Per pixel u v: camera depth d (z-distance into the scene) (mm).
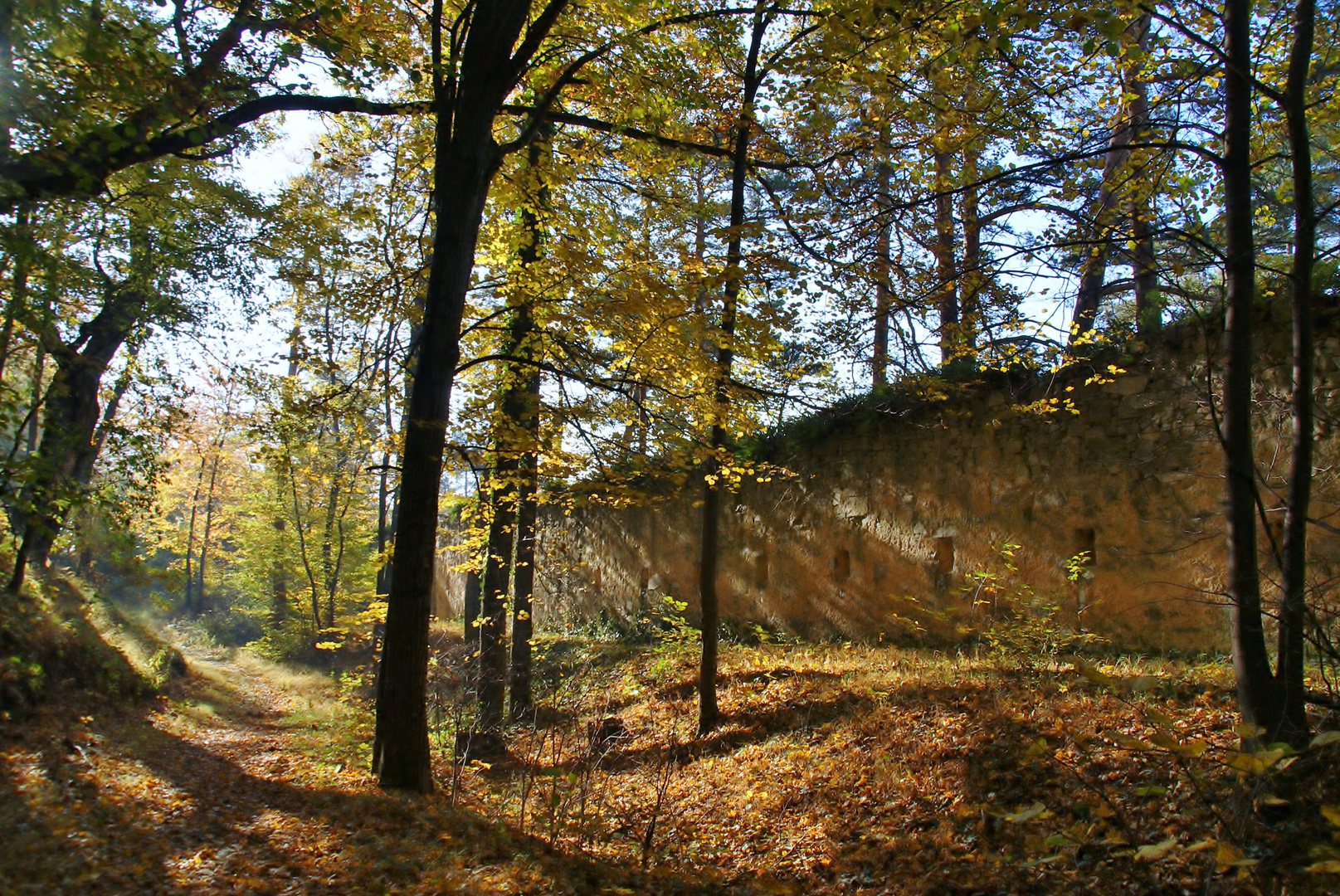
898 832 6371
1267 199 8148
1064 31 6309
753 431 10492
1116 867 5043
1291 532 5246
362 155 10938
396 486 14664
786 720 9617
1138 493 10352
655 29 9156
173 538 28719
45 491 9109
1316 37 7125
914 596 13148
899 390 11898
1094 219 6789
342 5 8070
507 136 11055
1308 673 7258
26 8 6570
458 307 8141
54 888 4707
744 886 6020
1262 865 4285
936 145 8156
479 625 11672
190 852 5738
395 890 5258
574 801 8055
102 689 11383
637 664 15094
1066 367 11219
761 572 16578
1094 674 4367
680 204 10547
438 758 10219
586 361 9422
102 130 6695
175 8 7398
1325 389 8539
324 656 22312
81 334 12375
